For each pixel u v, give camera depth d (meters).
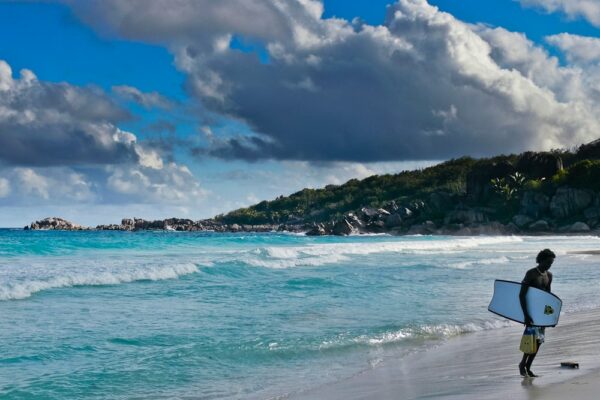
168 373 9.23
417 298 17.95
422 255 40.88
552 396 6.40
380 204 181.75
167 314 14.49
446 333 12.62
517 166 137.88
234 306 16.03
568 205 114.19
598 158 146.50
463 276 24.92
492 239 68.12
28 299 16.66
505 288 8.20
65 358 9.98
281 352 10.68
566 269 28.92
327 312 15.15
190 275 24.02
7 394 7.99
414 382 8.30
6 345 10.75
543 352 9.91
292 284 21.44
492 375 8.26
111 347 10.81
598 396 6.22
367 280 23.05
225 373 9.30
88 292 18.44
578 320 13.73
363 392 7.85
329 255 37.12
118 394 8.13
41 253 37.91
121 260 30.62
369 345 11.34
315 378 8.98
